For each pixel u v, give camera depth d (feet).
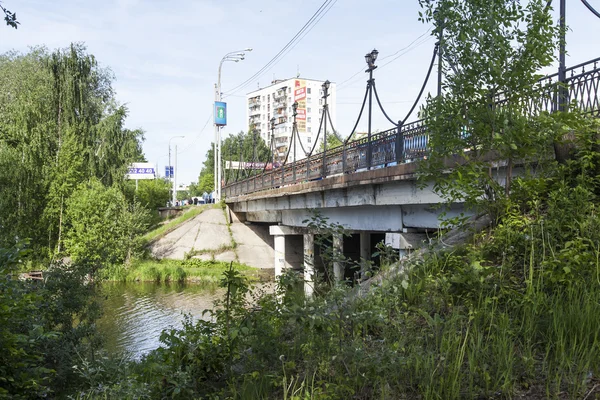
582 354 13.57
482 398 12.87
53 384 25.70
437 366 13.70
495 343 14.79
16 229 94.17
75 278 35.19
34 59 140.67
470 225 23.85
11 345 18.71
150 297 93.40
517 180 22.08
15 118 108.78
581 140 22.35
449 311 17.52
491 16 20.84
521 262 19.36
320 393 13.78
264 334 18.20
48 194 102.17
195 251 137.18
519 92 21.53
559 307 15.56
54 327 32.65
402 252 51.13
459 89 22.07
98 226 103.65
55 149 109.60
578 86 27.73
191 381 17.26
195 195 354.33
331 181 63.62
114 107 138.72
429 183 44.73
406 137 47.47
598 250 17.66
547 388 12.33
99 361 20.38
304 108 411.95
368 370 14.16
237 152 274.98
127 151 132.98
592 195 21.11
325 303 15.88
